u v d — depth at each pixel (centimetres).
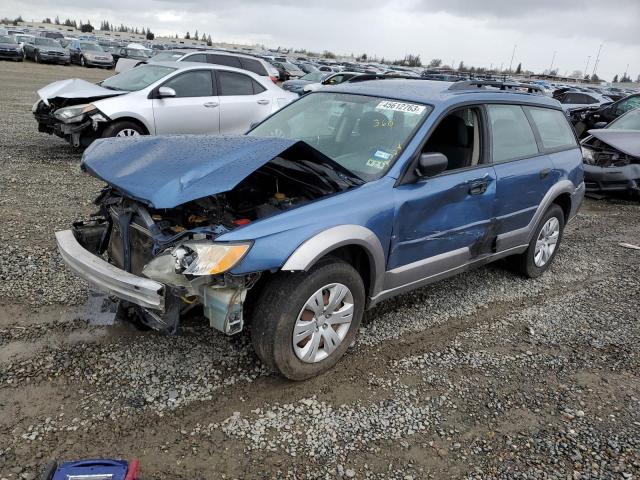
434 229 372
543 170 468
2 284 405
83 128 818
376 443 279
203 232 287
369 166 357
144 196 287
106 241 363
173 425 279
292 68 3578
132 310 327
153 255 303
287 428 284
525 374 354
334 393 317
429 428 294
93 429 270
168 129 888
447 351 375
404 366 351
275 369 306
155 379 312
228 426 281
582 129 1400
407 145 357
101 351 334
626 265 587
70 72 3059
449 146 402
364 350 366
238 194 354
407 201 344
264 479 250
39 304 382
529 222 475
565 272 551
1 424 268
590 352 389
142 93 866
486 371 354
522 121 466
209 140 341
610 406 326
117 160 340
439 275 398
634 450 288
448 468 266
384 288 355
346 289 323
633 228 744
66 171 783
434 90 416
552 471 269
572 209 536
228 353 343
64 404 286
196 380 315
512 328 418
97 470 219
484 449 281
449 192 373
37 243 491
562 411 318
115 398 294
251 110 975
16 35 3922
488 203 412
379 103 403
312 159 331
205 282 276
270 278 302
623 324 438
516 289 494
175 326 284
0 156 845
